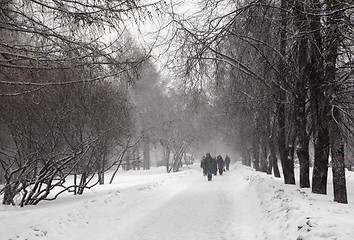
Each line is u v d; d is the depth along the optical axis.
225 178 24.28
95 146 13.41
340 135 8.88
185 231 7.17
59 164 12.52
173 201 11.96
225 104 16.36
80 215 7.73
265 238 5.81
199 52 10.53
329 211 6.10
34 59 6.11
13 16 6.13
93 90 12.55
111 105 14.05
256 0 9.41
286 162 14.70
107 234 6.90
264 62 12.02
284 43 11.44
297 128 13.04
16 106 10.26
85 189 17.77
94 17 6.07
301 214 5.58
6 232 5.87
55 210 8.03
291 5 8.96
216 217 8.73
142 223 8.04
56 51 6.20
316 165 10.66
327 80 8.92
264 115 18.17
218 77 12.31
